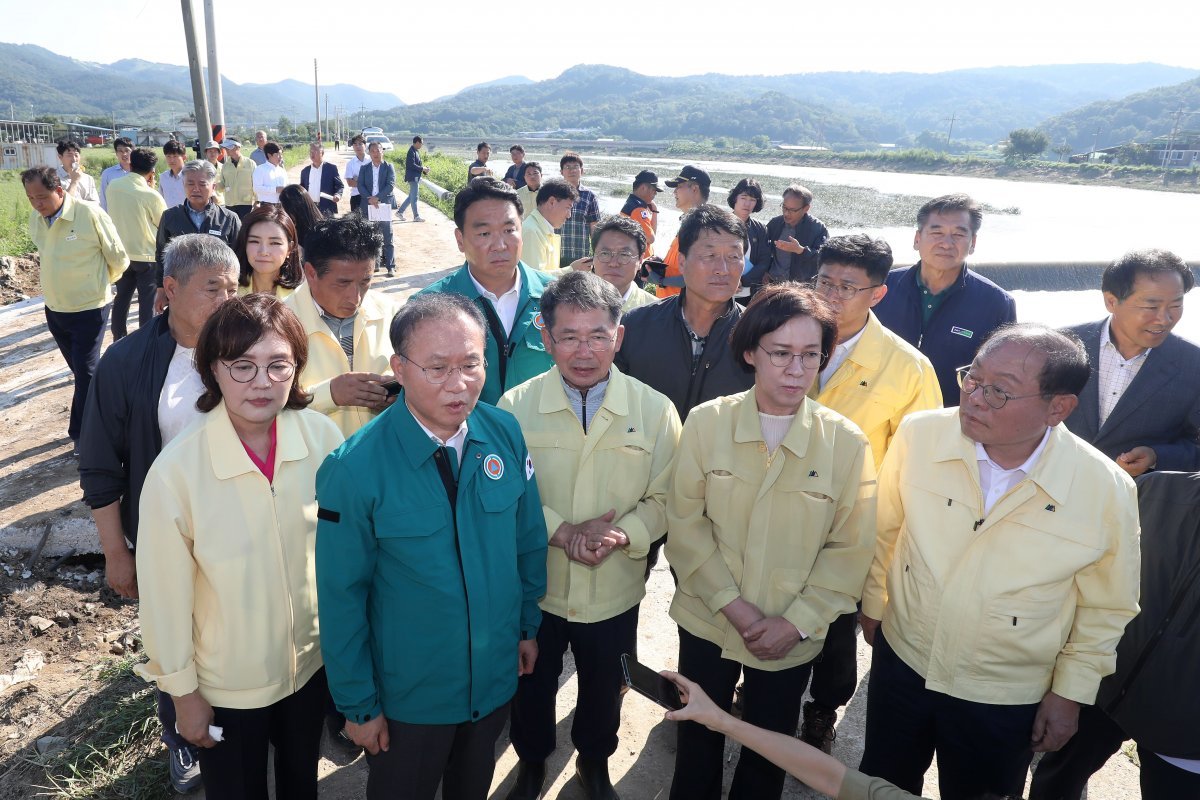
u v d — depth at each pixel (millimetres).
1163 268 2701
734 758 2971
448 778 2275
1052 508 2018
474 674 2068
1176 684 2076
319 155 12500
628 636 2619
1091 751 2436
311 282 2830
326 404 2666
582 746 2629
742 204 6418
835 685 2875
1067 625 2105
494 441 2164
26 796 2762
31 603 3904
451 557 2004
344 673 1964
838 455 2305
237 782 2133
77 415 5461
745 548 2389
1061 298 11062
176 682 1962
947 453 2148
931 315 3596
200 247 2404
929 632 2166
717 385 2988
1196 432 2893
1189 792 2146
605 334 2365
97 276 5438
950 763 2236
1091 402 3010
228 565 1997
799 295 2152
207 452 2012
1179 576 2080
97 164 27328
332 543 1935
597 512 2533
